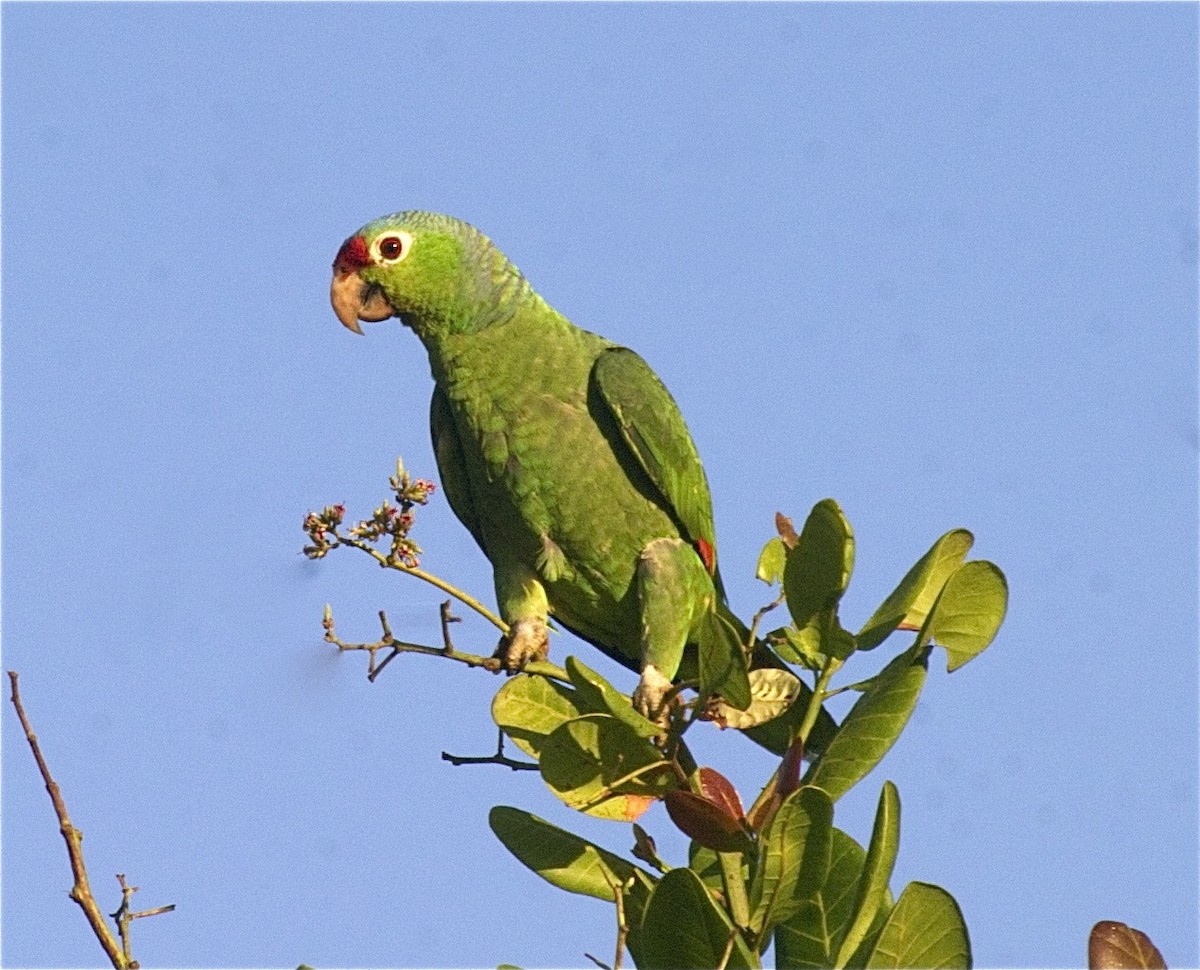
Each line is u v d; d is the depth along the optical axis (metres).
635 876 8.23
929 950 6.89
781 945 7.67
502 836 8.46
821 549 7.62
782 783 7.61
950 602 8.03
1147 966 6.80
